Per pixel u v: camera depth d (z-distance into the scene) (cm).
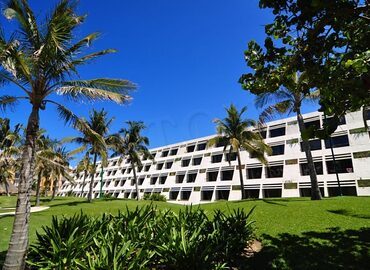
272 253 909
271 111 2442
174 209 2395
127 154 4697
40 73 900
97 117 3684
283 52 476
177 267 652
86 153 3675
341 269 738
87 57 1012
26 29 895
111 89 1044
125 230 773
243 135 3297
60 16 880
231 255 819
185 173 6000
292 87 524
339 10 361
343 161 3900
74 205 3288
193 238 749
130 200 4228
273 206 1997
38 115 895
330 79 420
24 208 793
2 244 1132
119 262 577
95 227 790
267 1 421
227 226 959
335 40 432
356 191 3516
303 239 1046
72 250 619
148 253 667
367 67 278
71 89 919
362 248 878
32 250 767
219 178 5259
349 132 3856
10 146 4184
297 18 414
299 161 4222
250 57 509
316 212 1590
